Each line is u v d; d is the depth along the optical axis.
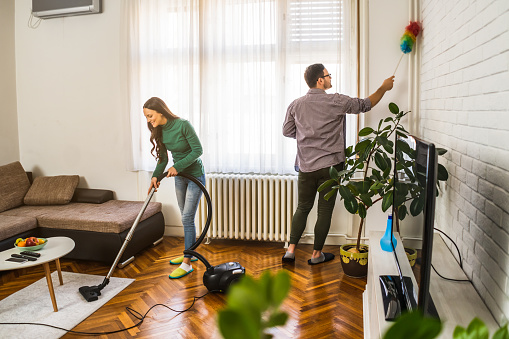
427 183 1.32
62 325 2.52
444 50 2.52
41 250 2.79
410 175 1.75
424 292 1.37
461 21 2.11
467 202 2.00
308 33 3.72
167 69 4.07
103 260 3.50
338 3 3.64
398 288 1.91
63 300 2.86
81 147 4.46
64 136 4.50
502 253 1.51
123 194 4.40
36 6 4.30
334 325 2.51
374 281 2.03
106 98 4.35
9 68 4.50
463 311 1.65
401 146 2.04
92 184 4.48
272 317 0.43
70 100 4.45
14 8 4.50
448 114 2.41
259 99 3.85
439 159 2.66
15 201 4.05
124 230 3.53
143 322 2.56
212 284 2.89
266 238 3.94
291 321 2.56
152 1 4.03
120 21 4.13
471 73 1.93
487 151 1.69
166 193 4.30
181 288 3.05
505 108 1.48
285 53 3.76
